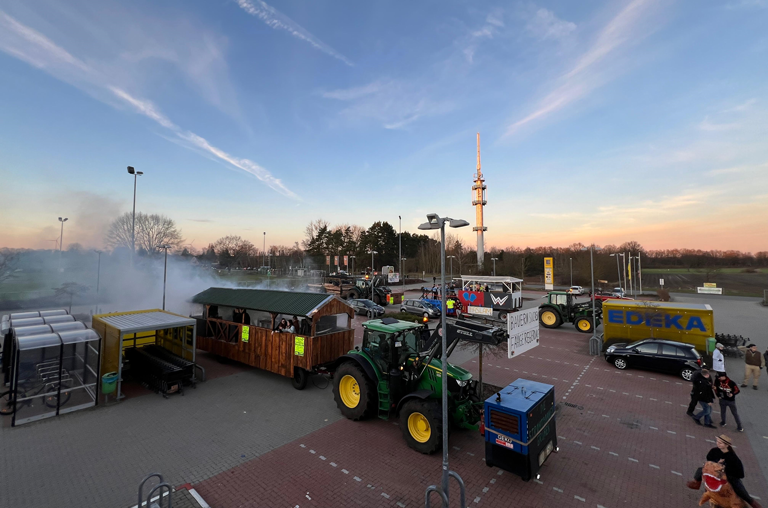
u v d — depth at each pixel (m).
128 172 27.89
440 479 7.12
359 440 8.62
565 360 16.12
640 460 7.90
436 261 83.50
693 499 6.54
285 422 9.56
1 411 9.41
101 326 12.38
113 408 10.30
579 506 6.35
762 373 14.16
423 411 7.88
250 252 95.38
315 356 11.65
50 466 7.31
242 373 13.66
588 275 69.75
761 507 6.18
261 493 6.64
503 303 28.61
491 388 11.23
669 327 16.02
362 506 6.32
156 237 47.88
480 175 78.25
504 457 6.92
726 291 56.16
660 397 11.67
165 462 7.59
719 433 9.20
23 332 10.61
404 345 9.44
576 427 9.52
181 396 11.32
